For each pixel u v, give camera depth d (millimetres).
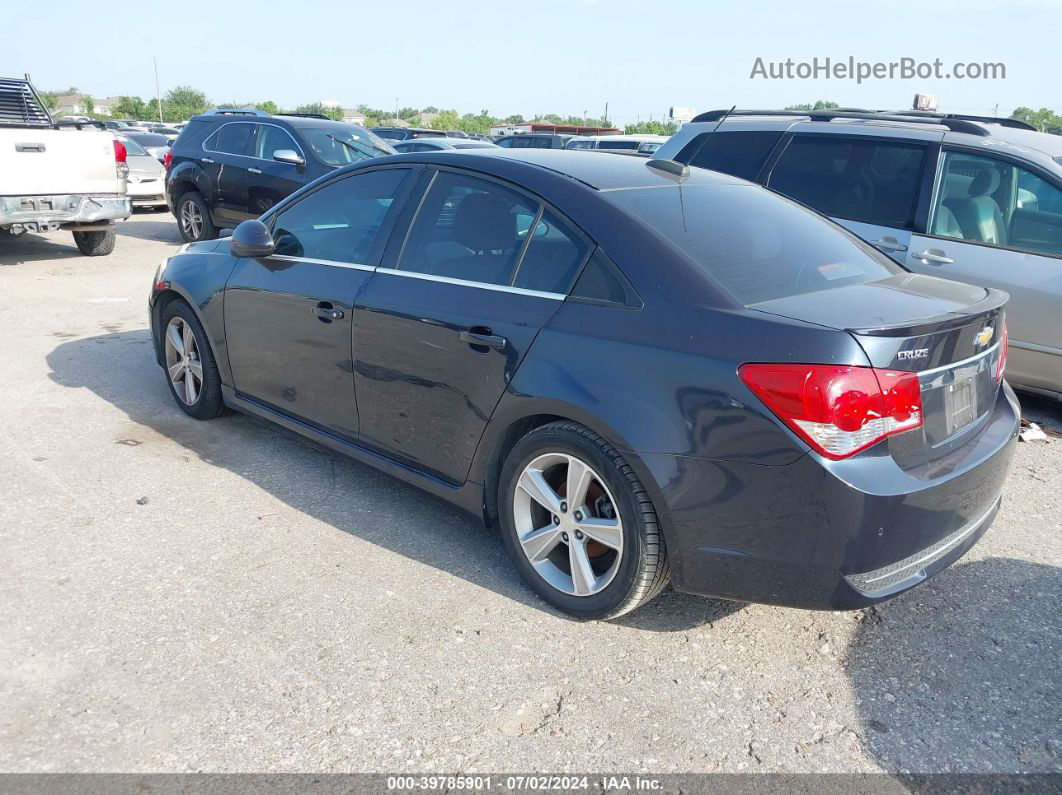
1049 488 4586
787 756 2564
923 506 2656
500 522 3375
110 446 4664
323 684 2779
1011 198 5359
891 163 5730
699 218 3279
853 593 2658
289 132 10930
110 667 2814
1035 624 3277
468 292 3391
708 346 2723
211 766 2422
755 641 3127
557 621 3186
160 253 11609
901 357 2590
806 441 2547
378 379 3711
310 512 3973
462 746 2543
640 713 2721
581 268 3111
